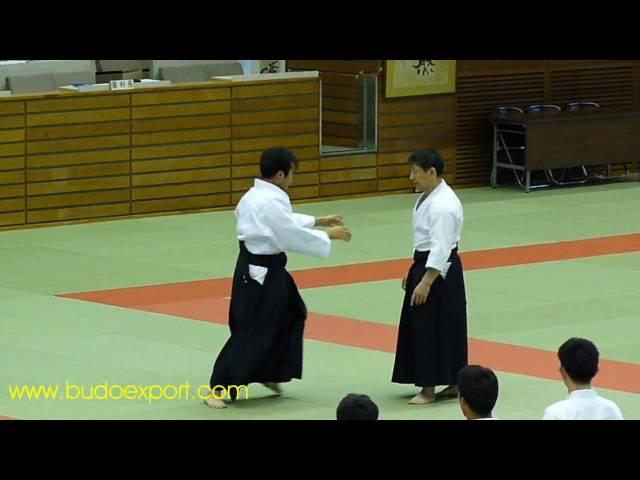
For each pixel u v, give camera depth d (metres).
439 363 29.77
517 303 39.34
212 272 43.34
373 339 35.28
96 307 38.47
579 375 21.84
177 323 36.69
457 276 29.98
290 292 29.84
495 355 33.62
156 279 42.25
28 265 44.19
